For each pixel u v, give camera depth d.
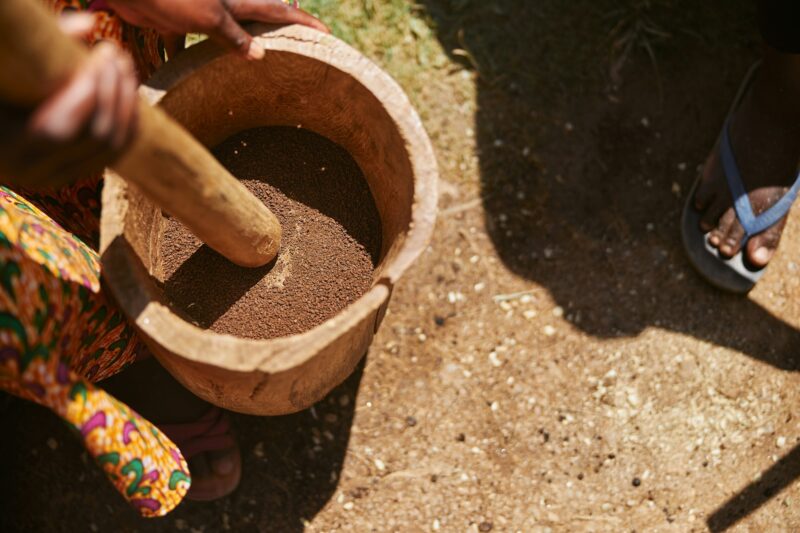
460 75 2.44
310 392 1.69
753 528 2.14
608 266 2.33
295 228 1.80
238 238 1.48
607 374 2.25
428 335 2.26
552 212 2.37
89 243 1.80
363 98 1.56
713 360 2.27
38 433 2.14
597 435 2.21
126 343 1.67
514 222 2.35
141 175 1.12
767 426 2.22
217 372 1.36
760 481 2.18
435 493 2.16
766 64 2.16
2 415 2.14
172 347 1.32
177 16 1.42
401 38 2.45
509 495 2.16
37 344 1.27
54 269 1.38
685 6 2.48
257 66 1.59
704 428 2.22
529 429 2.21
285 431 2.19
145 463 1.43
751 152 2.25
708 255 2.30
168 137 1.09
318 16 2.42
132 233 1.48
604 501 2.17
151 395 2.07
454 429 2.21
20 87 0.84
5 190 1.49
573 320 2.29
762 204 2.25
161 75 1.50
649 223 2.37
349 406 2.21
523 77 2.45
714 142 2.45
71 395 1.28
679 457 2.20
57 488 2.11
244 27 1.54
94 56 0.92
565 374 2.25
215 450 2.09
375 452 2.19
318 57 1.52
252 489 2.15
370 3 2.44
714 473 2.19
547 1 2.50
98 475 2.13
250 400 1.58
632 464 2.19
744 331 2.29
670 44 2.49
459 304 2.29
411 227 1.46
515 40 2.47
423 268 2.30
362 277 1.77
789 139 2.21
